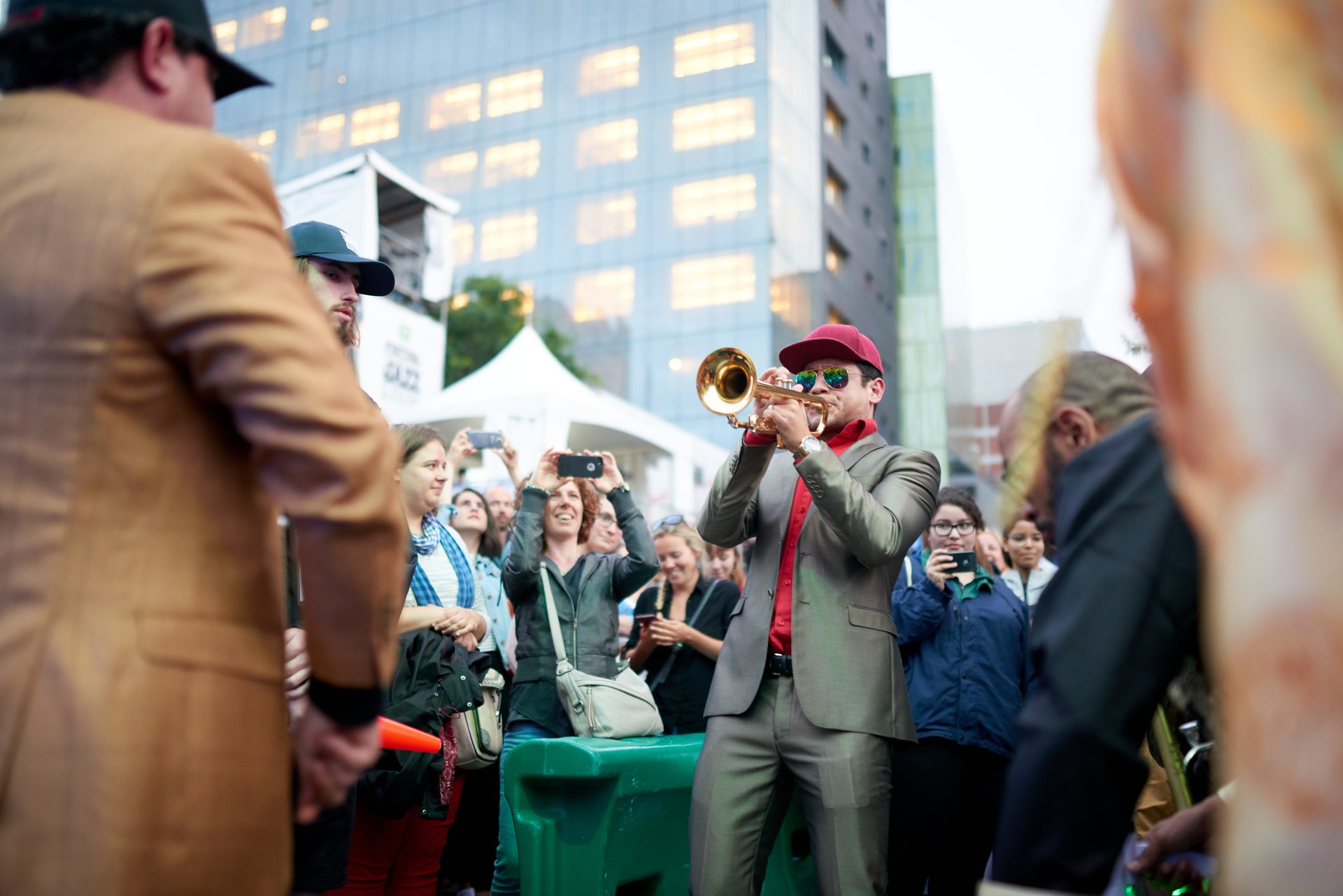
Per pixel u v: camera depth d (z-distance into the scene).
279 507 1.28
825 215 40.88
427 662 3.09
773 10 38.47
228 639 1.17
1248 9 0.60
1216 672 0.64
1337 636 0.53
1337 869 0.52
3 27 1.29
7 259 1.16
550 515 4.43
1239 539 0.57
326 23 46.31
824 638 2.88
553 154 40.47
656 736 3.76
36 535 1.11
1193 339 0.60
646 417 14.41
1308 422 0.54
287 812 1.24
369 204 13.23
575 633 4.07
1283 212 0.56
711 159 37.59
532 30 42.22
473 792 4.58
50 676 1.07
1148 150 0.65
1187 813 1.42
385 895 3.33
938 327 45.59
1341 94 0.57
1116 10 0.67
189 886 1.09
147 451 1.15
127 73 1.33
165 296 1.13
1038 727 1.10
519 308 38.78
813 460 2.81
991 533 4.67
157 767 1.08
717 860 2.82
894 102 49.94
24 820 1.05
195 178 1.18
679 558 4.81
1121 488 1.11
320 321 1.22
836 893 2.69
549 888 3.07
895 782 3.82
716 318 35.94
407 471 3.47
